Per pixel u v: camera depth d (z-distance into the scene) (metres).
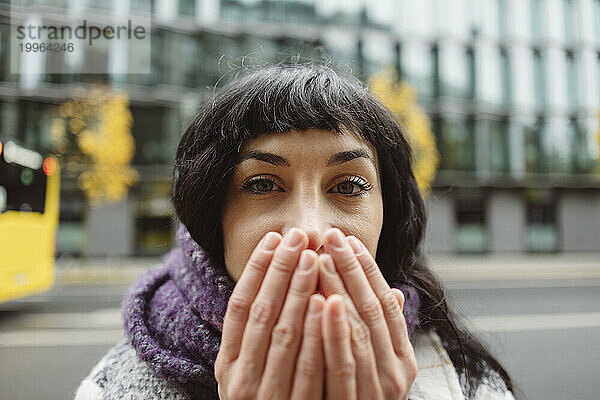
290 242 0.57
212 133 0.77
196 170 0.76
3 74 11.61
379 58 14.95
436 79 15.65
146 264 12.98
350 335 0.56
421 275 1.01
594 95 15.71
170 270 0.88
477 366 0.98
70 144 11.68
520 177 15.81
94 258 13.70
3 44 11.18
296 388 0.54
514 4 16.00
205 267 0.77
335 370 0.53
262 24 13.90
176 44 13.65
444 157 15.49
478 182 15.68
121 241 13.87
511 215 16.19
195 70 13.84
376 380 0.56
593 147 14.87
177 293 0.82
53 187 6.34
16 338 4.95
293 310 0.55
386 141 0.83
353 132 0.74
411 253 0.93
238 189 0.73
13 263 5.35
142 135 13.80
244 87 0.77
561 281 10.64
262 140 0.71
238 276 0.73
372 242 0.73
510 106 15.89
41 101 12.21
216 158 0.74
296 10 14.27
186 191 0.78
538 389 3.64
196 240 0.78
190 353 0.76
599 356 4.46
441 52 15.57
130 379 0.77
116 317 5.99
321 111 0.71
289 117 0.70
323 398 0.56
